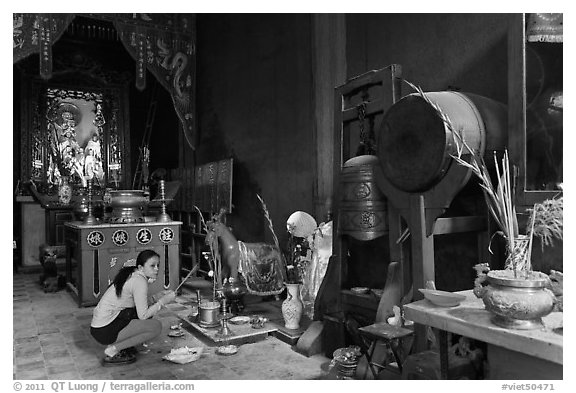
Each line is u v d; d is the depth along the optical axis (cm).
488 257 310
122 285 370
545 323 207
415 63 392
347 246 398
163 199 655
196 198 781
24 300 613
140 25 746
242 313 498
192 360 369
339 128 404
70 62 1014
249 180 658
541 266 284
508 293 200
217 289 489
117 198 615
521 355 211
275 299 563
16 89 976
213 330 430
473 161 251
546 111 272
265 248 518
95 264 582
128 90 1086
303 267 463
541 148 273
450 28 362
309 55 530
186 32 786
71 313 538
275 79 599
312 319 430
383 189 334
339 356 341
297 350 389
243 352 390
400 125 312
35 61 976
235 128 700
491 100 315
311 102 511
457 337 306
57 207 788
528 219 264
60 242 796
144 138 1102
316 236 459
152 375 343
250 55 659
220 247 533
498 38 326
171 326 459
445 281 361
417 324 298
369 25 441
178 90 783
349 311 385
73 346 413
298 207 548
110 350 361
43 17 651
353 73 464
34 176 973
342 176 370
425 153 293
